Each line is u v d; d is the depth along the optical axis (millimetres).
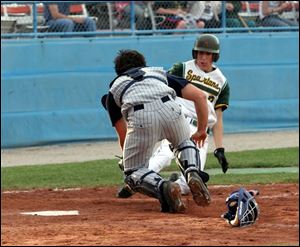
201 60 23797
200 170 20562
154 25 48500
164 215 20875
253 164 36375
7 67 44750
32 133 45344
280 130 50250
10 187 30625
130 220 20359
